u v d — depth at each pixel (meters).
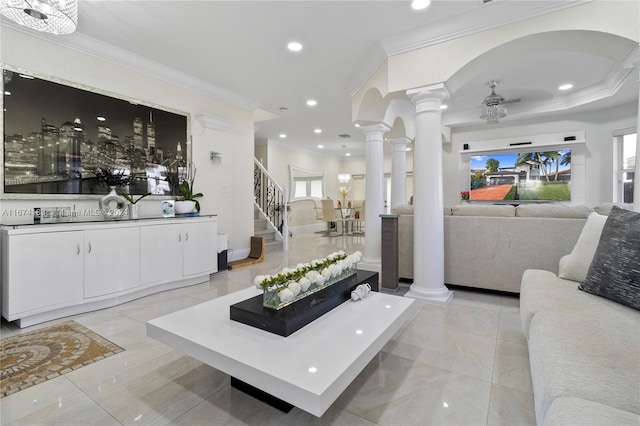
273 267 4.53
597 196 5.24
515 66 3.92
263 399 1.51
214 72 3.91
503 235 3.07
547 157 5.68
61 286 2.51
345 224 9.84
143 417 1.40
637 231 1.56
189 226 3.51
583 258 1.93
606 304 1.52
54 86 2.87
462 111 5.95
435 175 2.99
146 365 1.85
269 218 6.75
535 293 1.75
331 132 7.43
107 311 2.73
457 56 2.79
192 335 1.45
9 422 1.36
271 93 4.68
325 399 1.03
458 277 3.29
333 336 1.45
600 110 5.20
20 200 2.67
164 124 3.78
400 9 2.62
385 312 1.76
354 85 4.14
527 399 1.51
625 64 2.50
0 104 2.56
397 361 1.88
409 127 5.39
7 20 2.56
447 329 2.35
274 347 1.33
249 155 5.12
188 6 2.59
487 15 2.61
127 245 2.94
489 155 6.23
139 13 2.68
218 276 3.99
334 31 2.96
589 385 0.91
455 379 1.69
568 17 2.38
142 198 3.50
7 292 2.27
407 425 1.34
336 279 2.07
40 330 2.32
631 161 4.85
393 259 3.33
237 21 2.81
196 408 1.47
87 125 3.09
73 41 2.97
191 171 4.10
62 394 1.56
